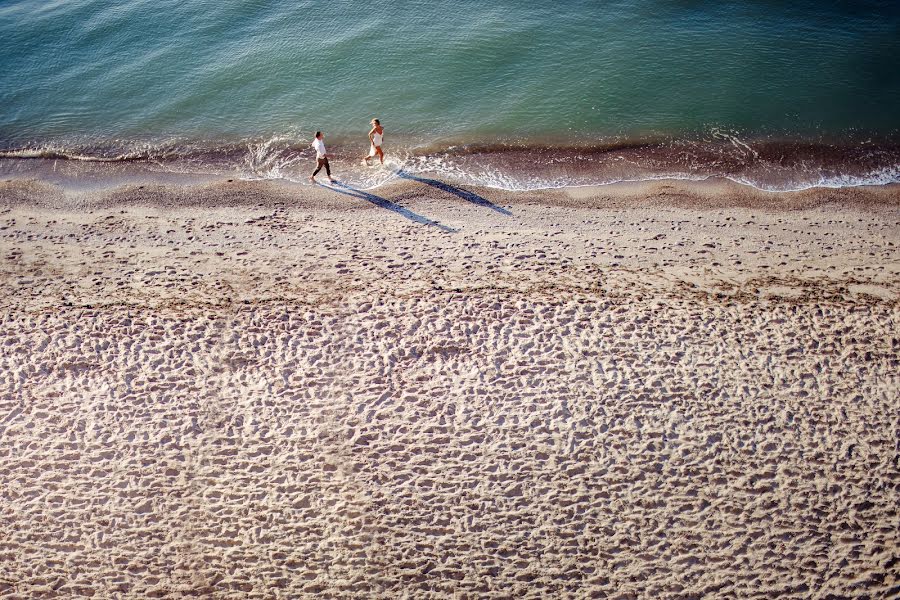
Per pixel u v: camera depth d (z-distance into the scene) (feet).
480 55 83.41
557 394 47.32
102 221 64.28
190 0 93.50
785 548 40.32
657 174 69.72
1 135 76.02
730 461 43.83
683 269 57.16
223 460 44.45
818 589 38.78
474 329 51.42
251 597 39.04
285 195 67.31
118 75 82.89
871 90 77.30
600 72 80.84
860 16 87.10
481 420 46.16
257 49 85.56
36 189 69.15
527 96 78.43
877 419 45.52
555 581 39.52
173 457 44.57
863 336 50.47
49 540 41.01
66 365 49.26
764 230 62.18
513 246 59.93
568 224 63.10
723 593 38.83
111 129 76.48
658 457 44.14
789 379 47.85
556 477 43.47
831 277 56.18
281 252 59.47
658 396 47.01
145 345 50.55
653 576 39.58
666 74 80.38
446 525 41.73
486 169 70.38
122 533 41.39
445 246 59.93
